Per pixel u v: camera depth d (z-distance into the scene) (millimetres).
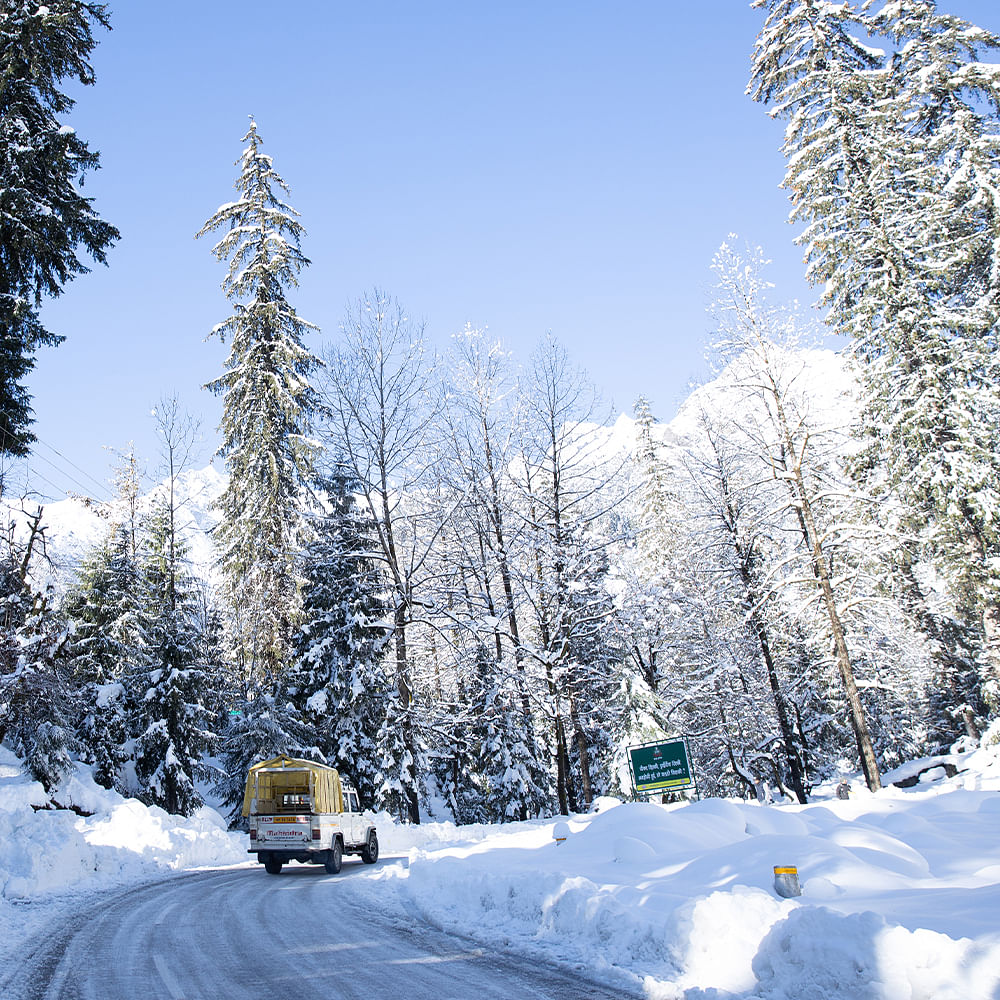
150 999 6160
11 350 19859
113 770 27688
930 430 23641
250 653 27312
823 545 25672
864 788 22906
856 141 26000
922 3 26547
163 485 31062
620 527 31031
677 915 6715
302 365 29359
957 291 27078
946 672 32250
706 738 33438
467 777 36062
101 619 31109
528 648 26766
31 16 19797
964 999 4598
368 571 29016
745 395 27141
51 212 19391
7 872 12672
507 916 9094
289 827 15875
